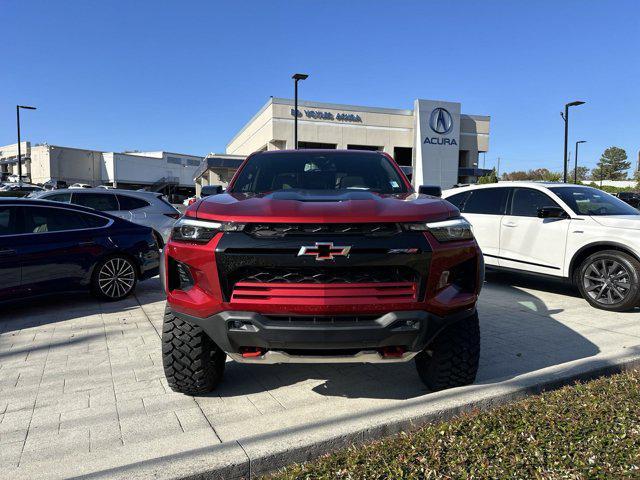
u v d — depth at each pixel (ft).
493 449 7.46
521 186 23.18
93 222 20.54
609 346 14.26
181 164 275.39
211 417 9.82
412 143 145.79
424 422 9.00
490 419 8.43
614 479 6.54
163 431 9.24
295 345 8.82
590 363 11.56
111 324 17.17
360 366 12.82
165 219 30.25
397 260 8.73
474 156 157.38
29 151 248.52
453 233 9.34
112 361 13.33
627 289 18.19
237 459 7.64
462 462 7.16
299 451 7.98
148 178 256.73
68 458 8.23
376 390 11.23
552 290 23.11
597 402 8.87
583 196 21.66
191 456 7.70
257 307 8.75
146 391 11.21
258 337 8.84
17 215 18.43
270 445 8.00
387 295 8.82
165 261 9.89
